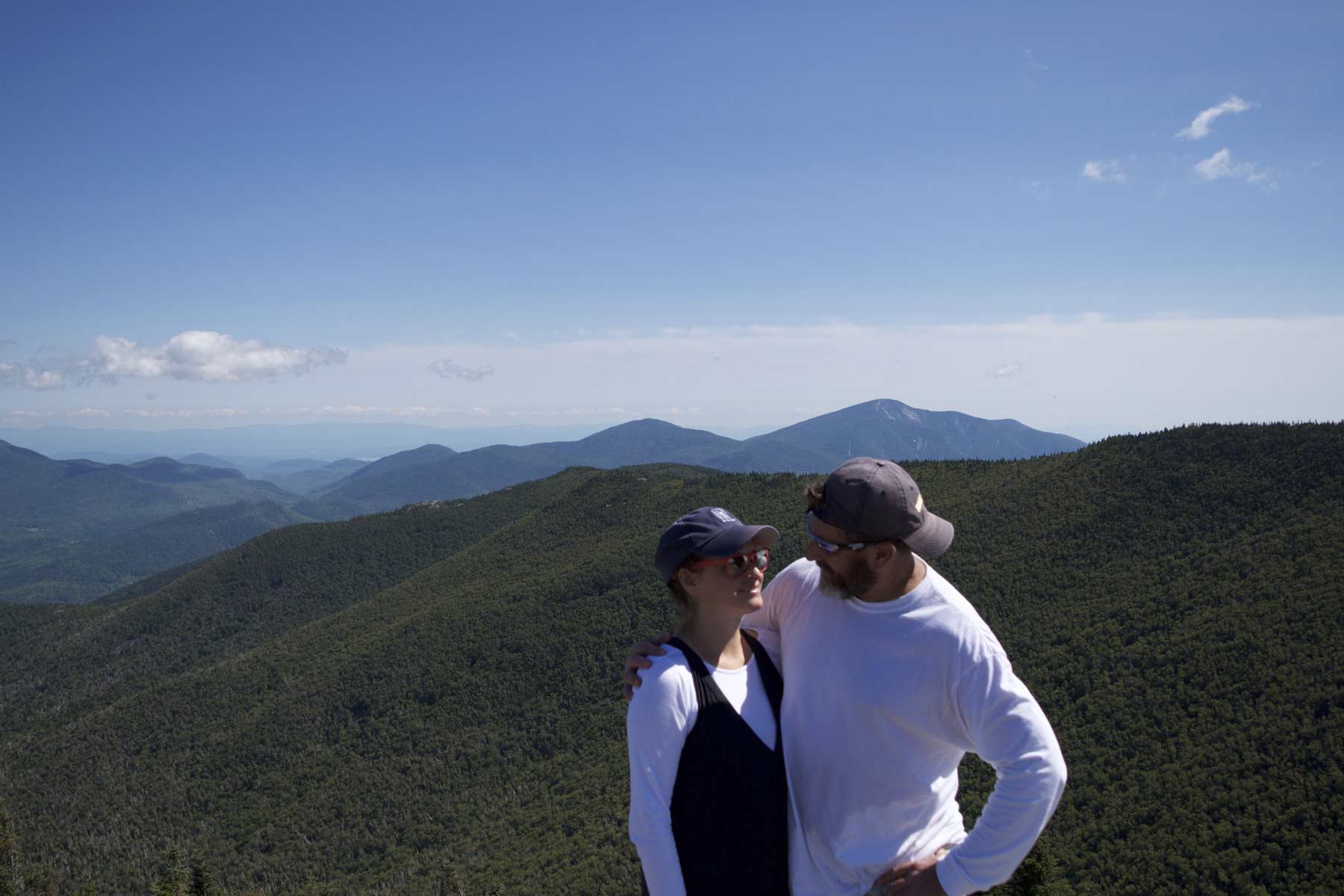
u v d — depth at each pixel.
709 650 3.17
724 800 2.93
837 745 3.03
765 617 3.60
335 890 66.19
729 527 3.03
